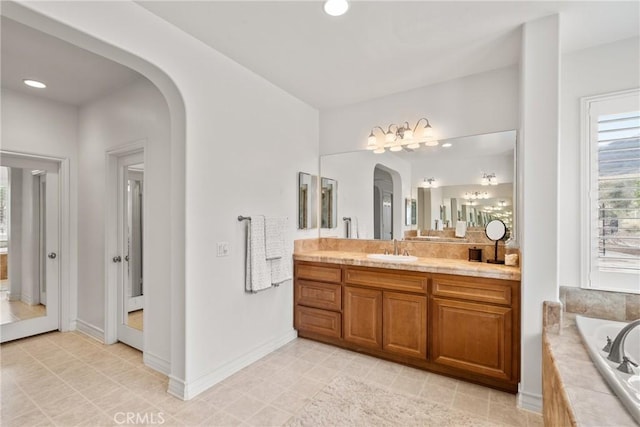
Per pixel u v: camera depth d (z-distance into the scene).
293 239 3.25
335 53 2.43
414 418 1.95
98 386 2.31
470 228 2.87
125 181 3.16
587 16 1.94
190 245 2.18
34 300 3.32
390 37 2.21
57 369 2.57
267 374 2.49
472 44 2.30
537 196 1.97
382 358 2.78
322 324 3.05
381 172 3.31
